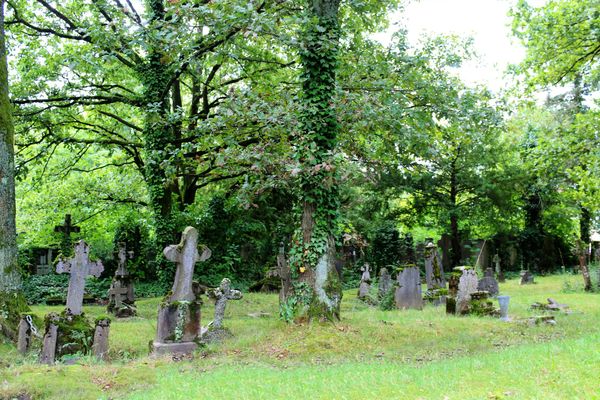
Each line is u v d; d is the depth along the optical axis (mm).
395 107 13375
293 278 13320
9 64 22734
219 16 12188
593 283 24016
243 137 14344
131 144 25406
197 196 31844
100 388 8094
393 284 18828
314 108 12695
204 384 8062
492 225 34656
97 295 23234
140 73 22516
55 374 8438
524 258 36469
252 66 21438
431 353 10398
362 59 15875
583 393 5895
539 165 21422
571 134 20203
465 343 11266
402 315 15992
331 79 13414
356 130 14016
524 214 37625
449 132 16469
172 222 24078
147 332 13578
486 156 32125
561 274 33781
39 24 22531
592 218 33438
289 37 12742
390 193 34125
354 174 13766
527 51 20141
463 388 6660
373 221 34438
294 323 12797
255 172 13016
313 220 13273
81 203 28500
